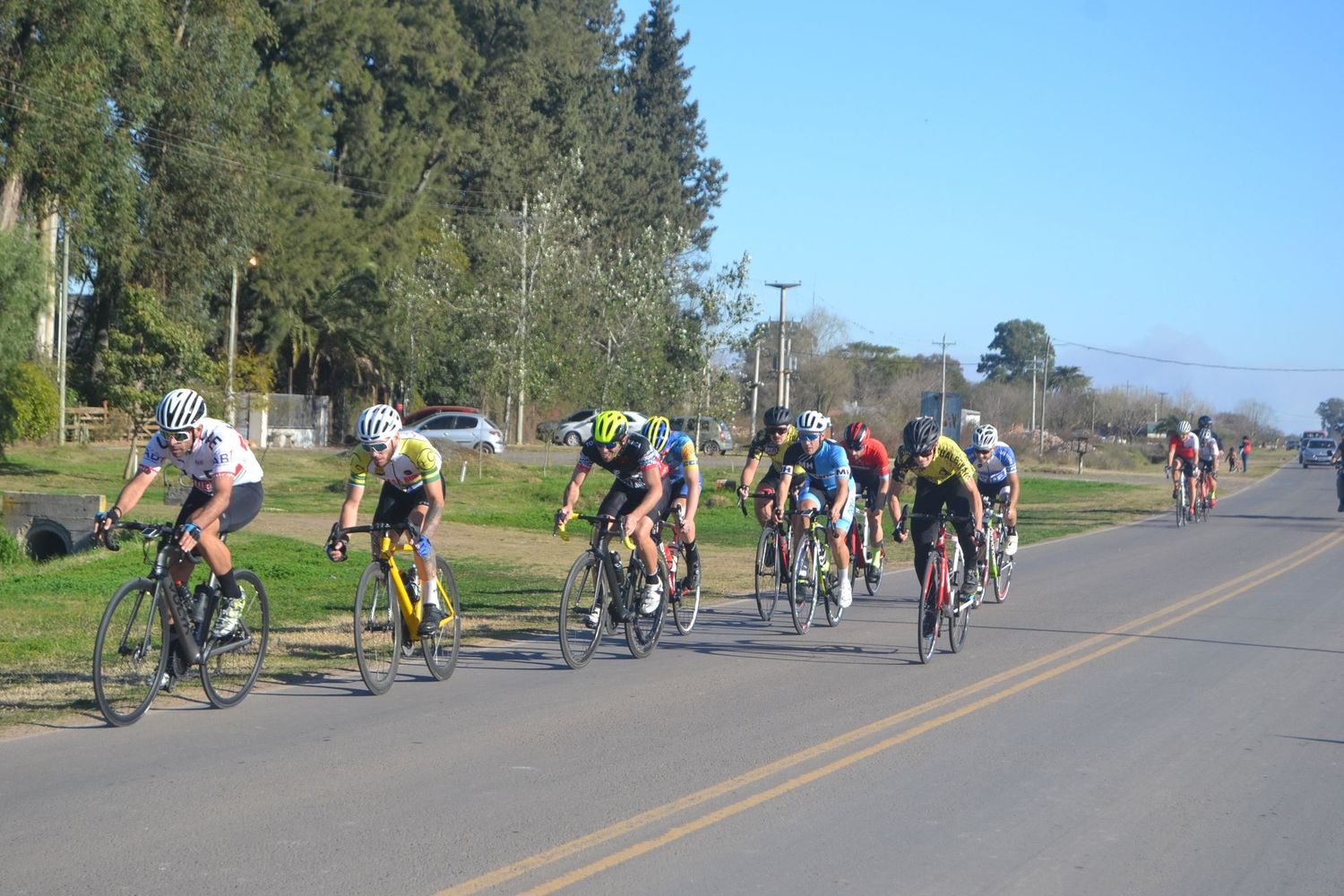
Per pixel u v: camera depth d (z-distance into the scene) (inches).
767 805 213.8
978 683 327.0
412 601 312.7
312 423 1924.2
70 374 1549.0
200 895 166.6
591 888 172.9
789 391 2903.5
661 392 1695.4
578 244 2144.4
